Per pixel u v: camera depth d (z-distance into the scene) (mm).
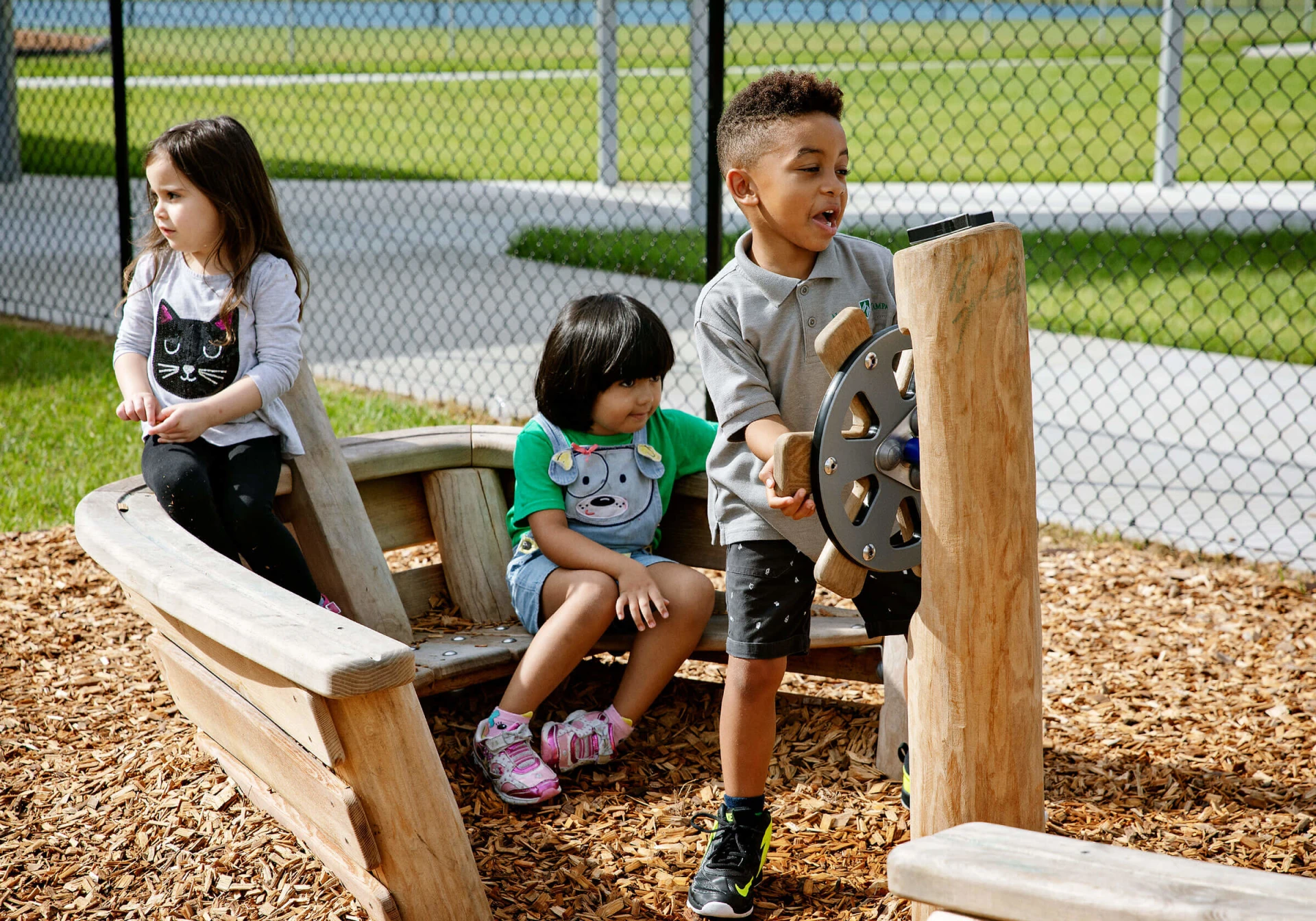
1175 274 8906
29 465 5000
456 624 3146
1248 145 15828
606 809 2623
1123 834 2502
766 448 2107
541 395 2900
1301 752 2846
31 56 28734
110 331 8141
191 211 2809
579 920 2250
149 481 2738
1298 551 4125
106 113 21562
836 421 1758
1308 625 3609
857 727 2949
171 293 2908
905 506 1937
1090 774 2760
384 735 1935
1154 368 6477
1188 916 1299
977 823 1573
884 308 2314
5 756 2838
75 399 6078
